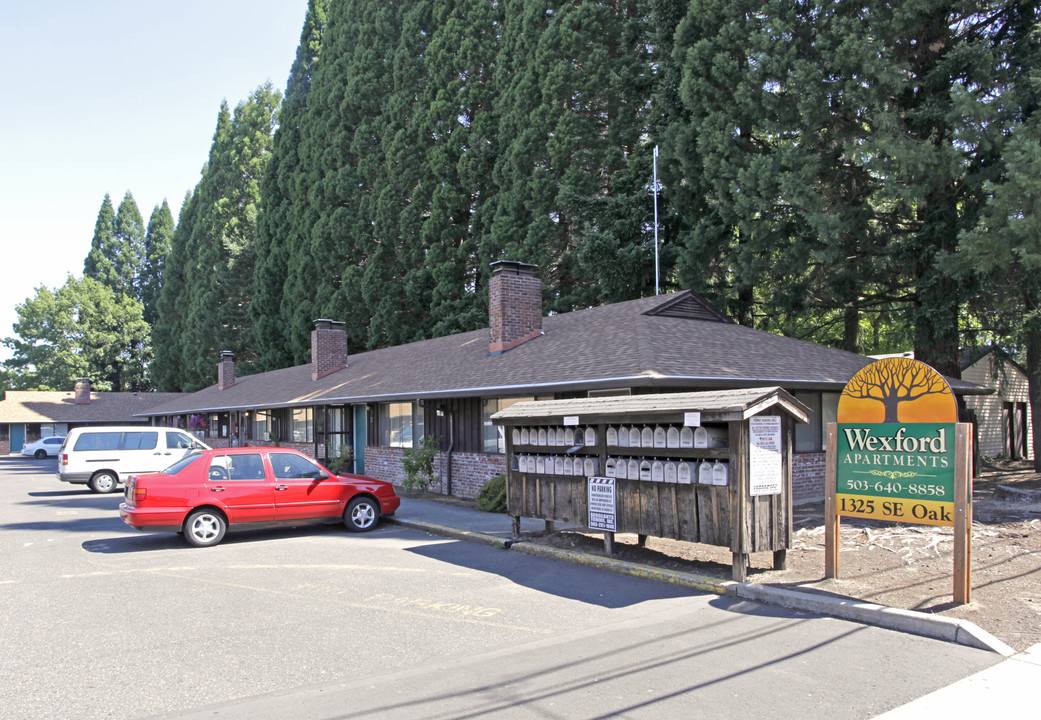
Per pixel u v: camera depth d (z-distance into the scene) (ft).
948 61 55.06
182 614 24.25
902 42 58.29
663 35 79.82
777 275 68.44
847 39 55.42
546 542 34.91
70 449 72.33
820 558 29.63
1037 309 57.98
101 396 197.67
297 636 21.62
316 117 138.82
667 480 28.50
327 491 40.83
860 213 60.54
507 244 92.58
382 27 127.13
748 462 26.13
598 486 31.65
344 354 94.17
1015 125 49.62
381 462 71.51
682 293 56.44
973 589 24.11
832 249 58.23
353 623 22.90
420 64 119.24
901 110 57.52
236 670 18.74
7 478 99.04
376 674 18.34
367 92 125.18
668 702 16.14
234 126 182.19
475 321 96.48
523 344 58.95
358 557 33.78
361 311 117.50
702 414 26.58
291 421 94.38
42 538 41.60
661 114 80.64
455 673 18.29
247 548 36.78
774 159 61.11
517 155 93.04
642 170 82.74
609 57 92.94
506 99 100.73
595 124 92.48
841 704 15.88
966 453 22.45
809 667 18.13
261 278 149.07
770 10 62.95
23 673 18.70
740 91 63.36
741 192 63.77
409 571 30.48
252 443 108.47
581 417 31.81
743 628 21.57
